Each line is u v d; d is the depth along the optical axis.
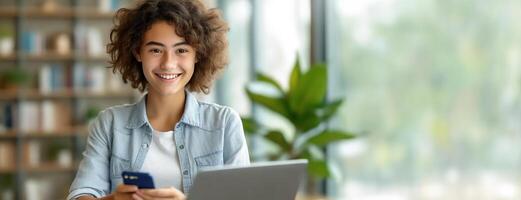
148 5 1.86
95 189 1.94
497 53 3.57
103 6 7.02
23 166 6.91
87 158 1.98
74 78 7.00
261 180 1.67
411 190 4.29
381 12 4.51
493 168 3.64
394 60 4.39
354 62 4.82
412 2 4.21
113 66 2.06
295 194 1.78
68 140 7.24
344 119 4.93
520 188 3.45
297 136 4.12
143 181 1.68
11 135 6.93
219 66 2.07
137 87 2.09
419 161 4.20
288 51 5.79
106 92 6.95
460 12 3.84
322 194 5.06
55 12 6.90
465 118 3.82
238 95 6.76
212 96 7.02
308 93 3.99
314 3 5.14
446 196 4.01
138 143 1.98
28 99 7.10
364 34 4.70
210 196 1.59
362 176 4.75
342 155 4.97
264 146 6.15
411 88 4.24
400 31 4.33
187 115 1.97
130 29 1.89
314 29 5.13
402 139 4.34
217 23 2.00
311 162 4.01
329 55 5.11
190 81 2.08
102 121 2.01
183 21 1.85
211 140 1.99
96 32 7.04
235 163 1.98
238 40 6.79
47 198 7.12
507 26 3.50
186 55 1.90
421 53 4.15
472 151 3.79
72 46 7.09
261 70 6.32
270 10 6.12
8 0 7.09
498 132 3.59
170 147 1.97
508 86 3.50
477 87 3.72
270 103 4.09
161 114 2.00
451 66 3.91
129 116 2.01
